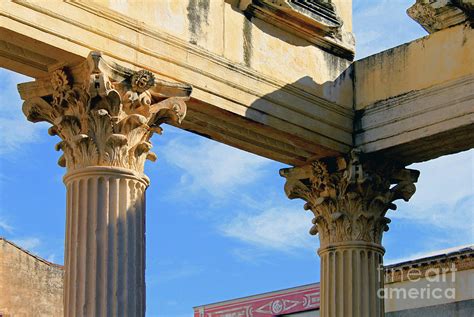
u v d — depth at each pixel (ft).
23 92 68.54
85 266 64.90
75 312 64.39
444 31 78.02
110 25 67.62
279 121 76.18
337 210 80.84
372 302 79.87
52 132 68.59
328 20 79.30
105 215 65.62
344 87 80.89
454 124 75.97
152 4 70.18
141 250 66.59
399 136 78.43
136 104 66.74
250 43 75.66
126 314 64.85
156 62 69.67
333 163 81.00
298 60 78.43
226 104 73.20
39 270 130.11
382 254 81.66
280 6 76.38
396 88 79.46
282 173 83.71
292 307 145.59
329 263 80.79
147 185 68.13
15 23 63.21
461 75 76.48
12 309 126.52
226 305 153.48
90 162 66.33
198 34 72.54
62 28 65.16
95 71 65.21
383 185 80.94
